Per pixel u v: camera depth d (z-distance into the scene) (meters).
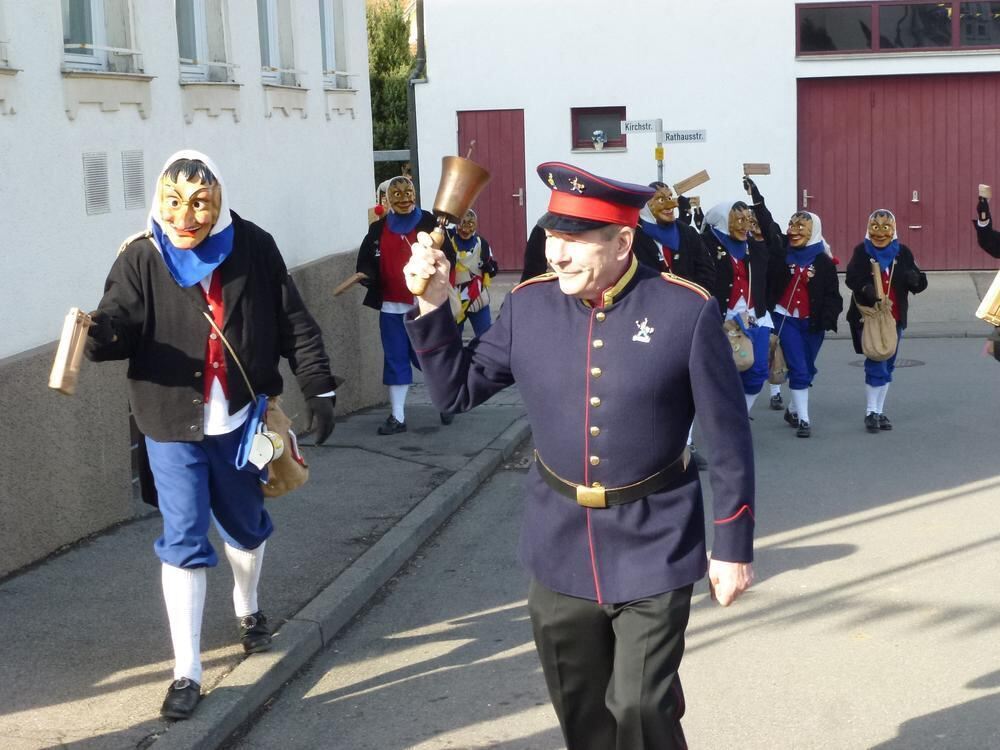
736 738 4.64
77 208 7.06
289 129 10.24
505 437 9.83
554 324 3.66
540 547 3.68
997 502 7.95
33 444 6.34
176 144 8.27
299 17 10.48
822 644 5.59
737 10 19.44
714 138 19.78
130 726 4.54
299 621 5.61
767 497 8.27
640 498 3.59
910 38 19.20
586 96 19.97
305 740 4.70
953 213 19.55
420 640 5.74
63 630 5.47
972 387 12.22
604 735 3.82
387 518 7.42
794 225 10.23
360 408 11.23
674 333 3.55
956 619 5.87
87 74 7.11
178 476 4.71
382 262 9.89
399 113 29.62
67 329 4.20
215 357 4.75
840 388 12.57
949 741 4.57
